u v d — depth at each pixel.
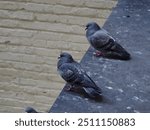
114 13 4.64
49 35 6.23
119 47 3.68
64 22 6.12
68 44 6.22
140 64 3.64
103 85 3.32
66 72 3.18
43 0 6.05
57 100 3.10
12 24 6.27
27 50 6.38
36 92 6.58
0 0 6.14
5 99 6.73
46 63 6.38
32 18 6.18
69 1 6.00
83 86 3.14
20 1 6.11
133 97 3.19
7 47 6.42
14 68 6.51
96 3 5.93
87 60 3.65
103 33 3.66
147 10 4.74
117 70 3.53
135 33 4.23
